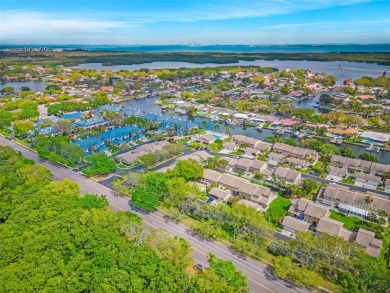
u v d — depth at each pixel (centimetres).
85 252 9138
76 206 11150
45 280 7806
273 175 15625
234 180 14612
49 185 12306
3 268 8100
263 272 9612
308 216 12119
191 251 10450
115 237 9475
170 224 11981
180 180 13588
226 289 7862
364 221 12325
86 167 17125
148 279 8294
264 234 10681
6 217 10869
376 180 15312
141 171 16462
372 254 10000
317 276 9188
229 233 11450
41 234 9381
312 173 16625
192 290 8000
